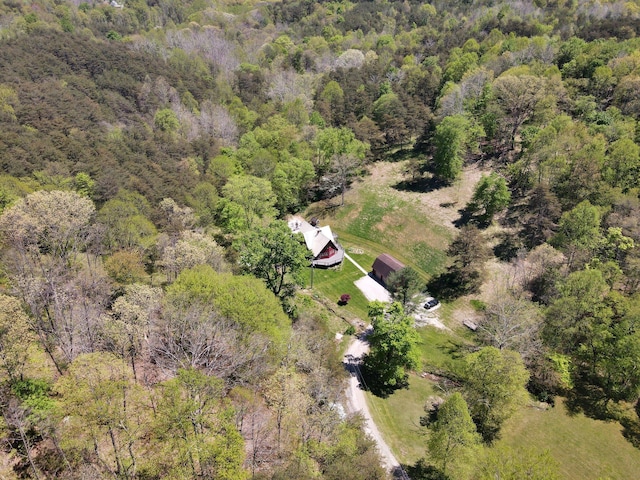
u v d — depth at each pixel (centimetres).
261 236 6056
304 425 3762
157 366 3962
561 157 7562
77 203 5494
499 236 7794
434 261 7950
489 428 4741
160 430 2989
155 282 5566
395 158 10831
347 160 9625
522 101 9094
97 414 2895
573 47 11331
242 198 7812
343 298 7169
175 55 17162
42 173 7244
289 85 14338
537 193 7331
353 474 3231
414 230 8631
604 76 9675
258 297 4638
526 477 3170
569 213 6669
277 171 9219
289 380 3872
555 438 4678
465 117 9538
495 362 4503
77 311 4272
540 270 6738
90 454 3016
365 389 5347
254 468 3222
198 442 2942
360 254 8550
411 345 5159
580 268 6262
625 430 4769
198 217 7556
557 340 5506
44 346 3872
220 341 4100
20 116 9456
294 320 6075
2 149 7581
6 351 3288
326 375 4769
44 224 5144
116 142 9731
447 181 9481
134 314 3931
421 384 5547
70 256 5416
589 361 5528
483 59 12369
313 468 3347
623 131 8188
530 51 11731
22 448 3064
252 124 12419
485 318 6212
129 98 13000
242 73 15862
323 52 17900
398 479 4131
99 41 16138
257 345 4150
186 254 5206
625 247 6066
